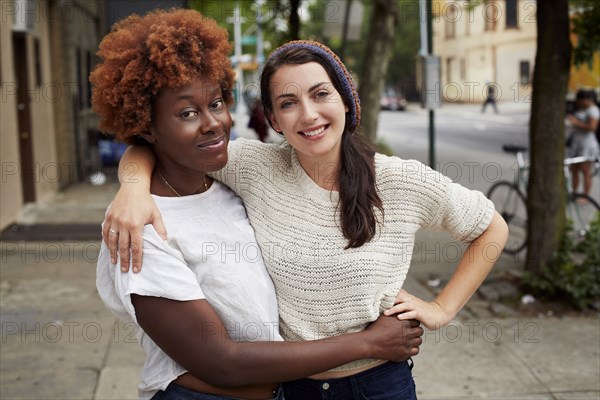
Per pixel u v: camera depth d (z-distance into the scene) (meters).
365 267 1.88
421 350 4.59
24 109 9.66
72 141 12.67
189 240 1.75
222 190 1.95
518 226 7.92
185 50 1.70
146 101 1.71
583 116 9.10
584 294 5.25
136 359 4.45
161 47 1.68
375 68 9.32
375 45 9.31
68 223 8.66
